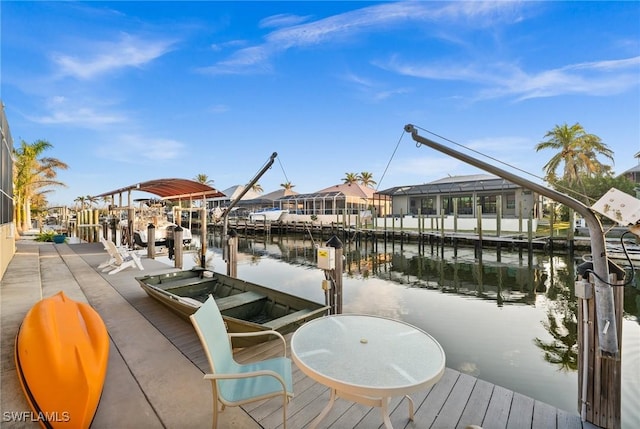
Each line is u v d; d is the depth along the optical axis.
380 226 24.53
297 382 2.67
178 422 2.13
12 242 9.21
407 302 7.82
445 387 2.63
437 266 13.34
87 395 2.06
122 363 2.96
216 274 5.49
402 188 25.89
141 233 14.70
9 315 4.03
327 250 4.06
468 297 8.34
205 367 2.90
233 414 2.22
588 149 23.61
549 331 5.83
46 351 2.30
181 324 3.99
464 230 20.44
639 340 5.43
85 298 5.16
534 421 2.21
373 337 2.14
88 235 17.95
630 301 7.74
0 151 6.63
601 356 2.12
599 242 2.11
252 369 2.16
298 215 30.67
